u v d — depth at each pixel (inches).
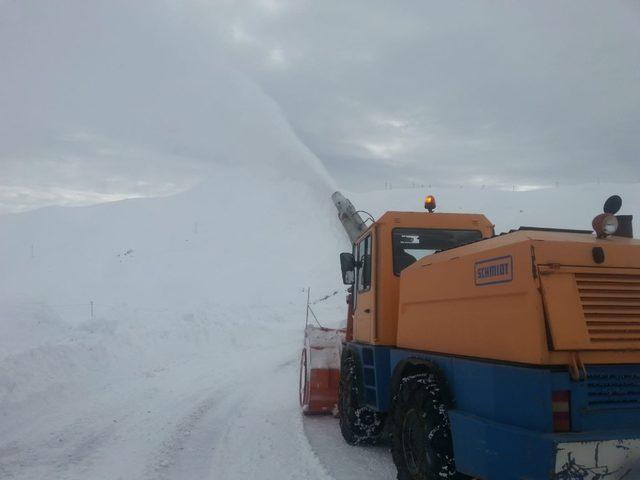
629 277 148.0
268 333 692.1
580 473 132.0
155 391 383.6
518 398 143.4
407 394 195.8
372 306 246.7
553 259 144.6
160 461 242.7
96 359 446.3
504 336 152.3
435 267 192.7
